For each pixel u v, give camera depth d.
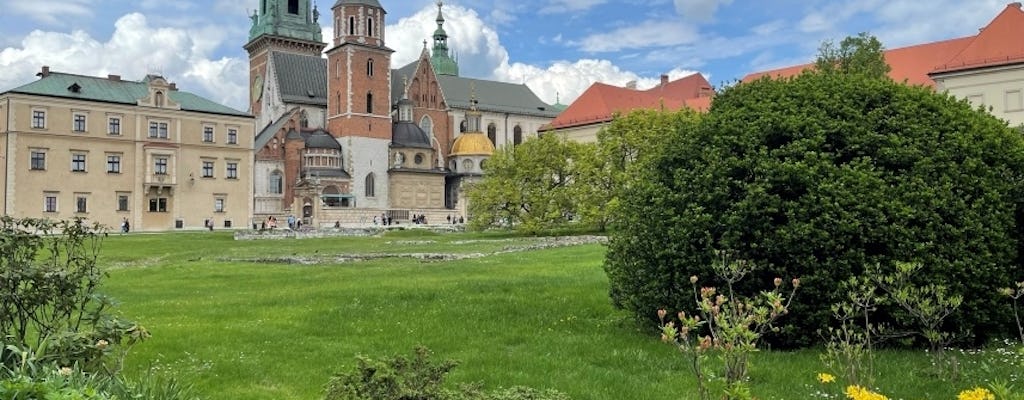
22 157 75.69
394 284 22.11
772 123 13.37
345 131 106.56
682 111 56.09
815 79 14.49
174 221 85.12
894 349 12.39
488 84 137.62
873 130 13.17
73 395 6.02
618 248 14.47
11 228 9.78
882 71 46.69
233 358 12.38
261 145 101.19
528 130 133.88
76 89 79.88
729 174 13.20
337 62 108.81
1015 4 65.88
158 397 7.67
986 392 7.05
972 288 12.26
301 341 13.69
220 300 20.09
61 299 9.28
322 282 24.56
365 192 107.19
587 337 13.71
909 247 12.01
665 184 14.09
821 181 12.54
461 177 116.81
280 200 101.69
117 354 9.70
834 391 10.05
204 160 87.44
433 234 65.12
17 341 8.23
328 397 7.43
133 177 82.56
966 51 65.50
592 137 96.62
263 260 35.69
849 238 12.16
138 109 82.69
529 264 28.84
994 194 12.70
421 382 7.50
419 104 122.44
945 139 13.13
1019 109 61.84
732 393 6.98
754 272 12.62
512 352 12.70
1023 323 12.79
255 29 126.25
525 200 59.56
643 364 11.70
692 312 13.02
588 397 10.02
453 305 17.27
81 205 79.19
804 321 12.43
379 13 109.88
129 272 30.16
